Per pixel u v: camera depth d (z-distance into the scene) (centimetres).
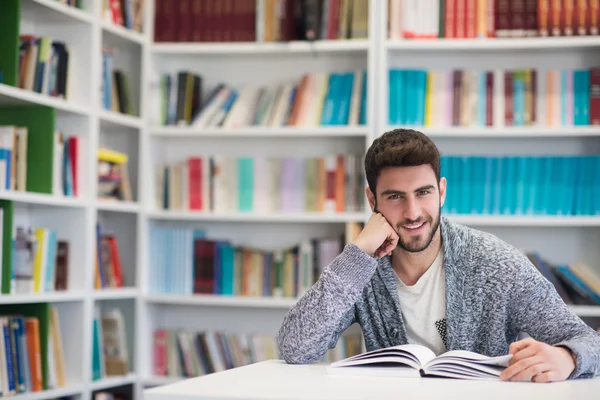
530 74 389
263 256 407
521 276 201
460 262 207
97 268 384
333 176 402
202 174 416
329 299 194
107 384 382
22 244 336
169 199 420
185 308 435
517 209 386
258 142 432
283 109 410
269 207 410
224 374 173
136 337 412
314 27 400
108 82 394
